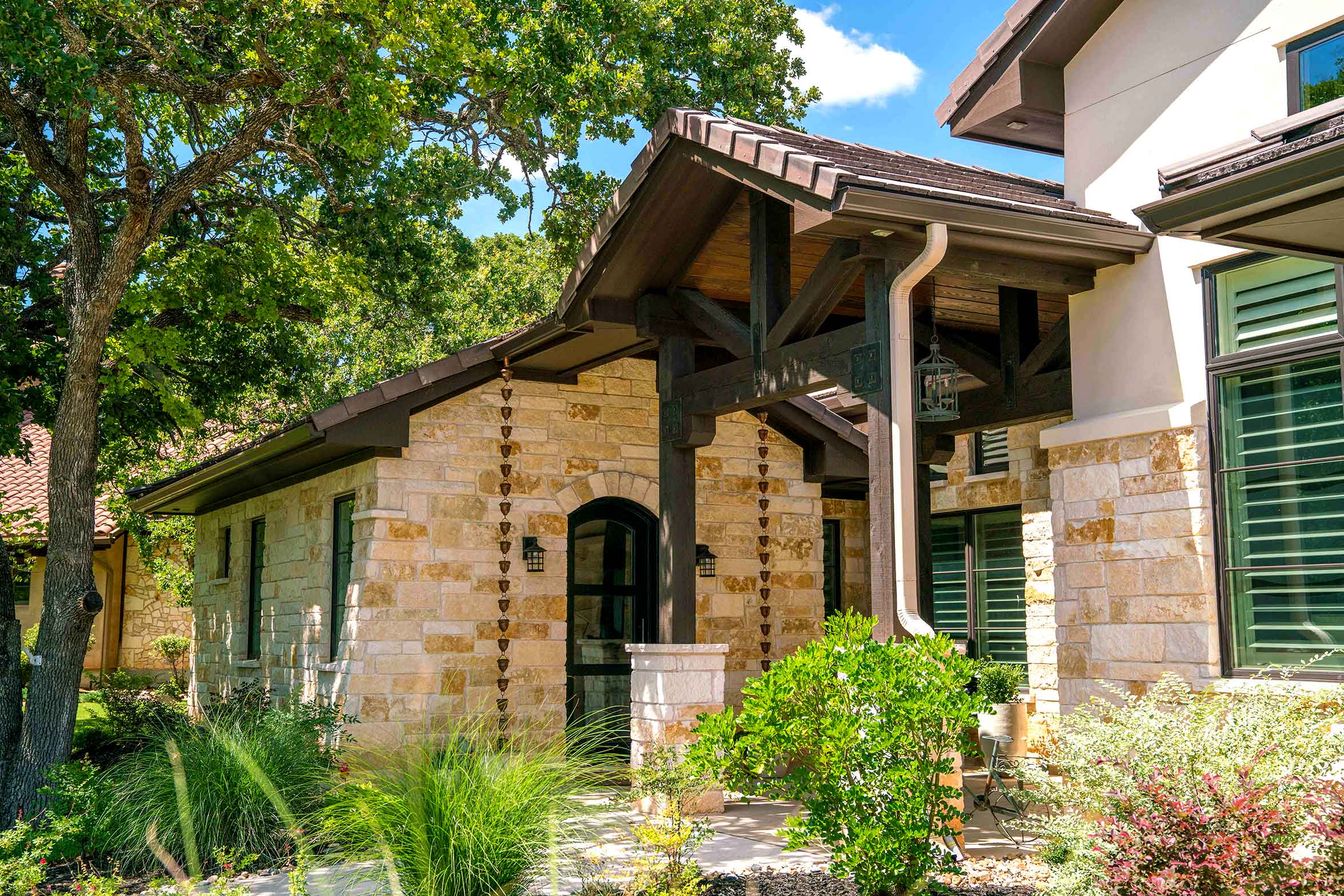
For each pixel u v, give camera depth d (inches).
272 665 538.0
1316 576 270.2
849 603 589.0
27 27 340.5
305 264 542.6
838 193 264.1
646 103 568.7
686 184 346.9
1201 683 286.7
